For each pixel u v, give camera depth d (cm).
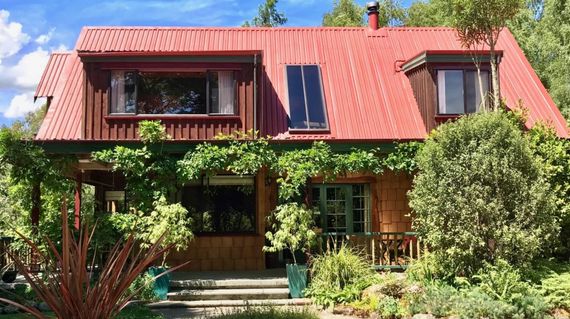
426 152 1107
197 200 1458
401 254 1322
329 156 1245
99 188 1723
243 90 1370
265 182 1467
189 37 1712
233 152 1229
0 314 941
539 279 1009
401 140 1281
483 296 916
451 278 1048
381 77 1611
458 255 1027
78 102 1460
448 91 1452
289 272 1150
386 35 1784
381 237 1258
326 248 1312
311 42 1733
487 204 1020
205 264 1426
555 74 2481
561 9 2559
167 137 1230
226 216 1459
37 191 1246
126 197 1322
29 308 473
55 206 1493
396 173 1320
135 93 1345
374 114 1485
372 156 1255
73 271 463
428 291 972
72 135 1360
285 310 941
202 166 1216
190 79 1371
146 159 1231
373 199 1507
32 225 1202
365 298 1005
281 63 1631
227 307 1075
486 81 1462
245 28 1777
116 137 1330
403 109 1509
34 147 1214
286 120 1440
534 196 1016
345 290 1054
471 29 1326
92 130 1332
